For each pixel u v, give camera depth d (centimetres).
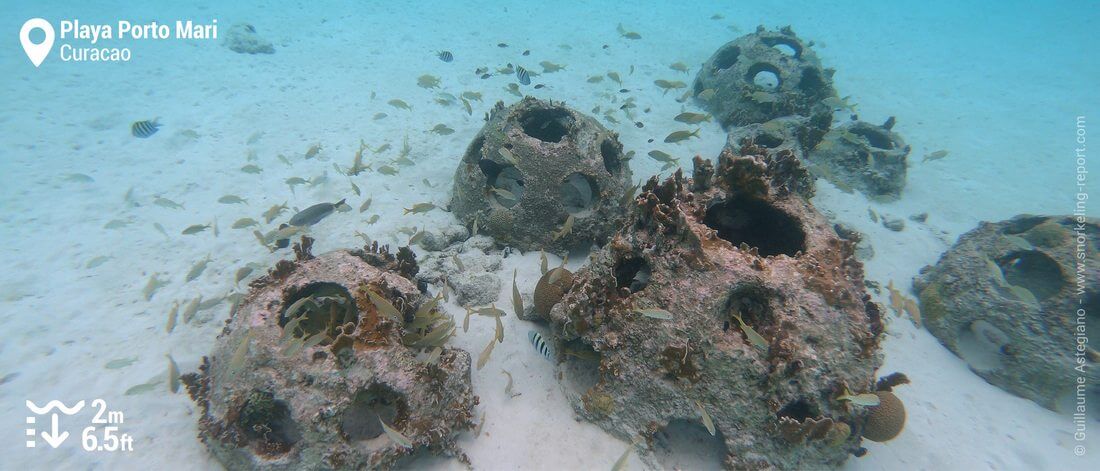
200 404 411
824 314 395
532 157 666
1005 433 492
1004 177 1096
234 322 432
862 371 389
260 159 977
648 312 394
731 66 1222
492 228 699
